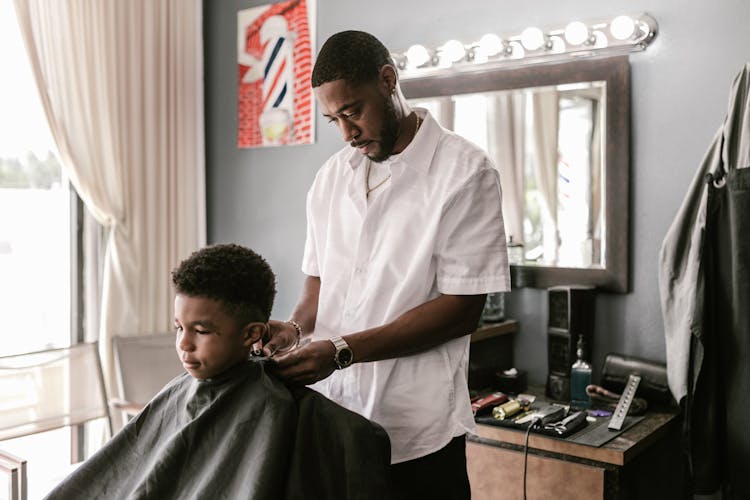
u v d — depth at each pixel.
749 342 1.72
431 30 2.41
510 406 1.89
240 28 2.89
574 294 2.05
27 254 2.56
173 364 2.61
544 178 2.21
